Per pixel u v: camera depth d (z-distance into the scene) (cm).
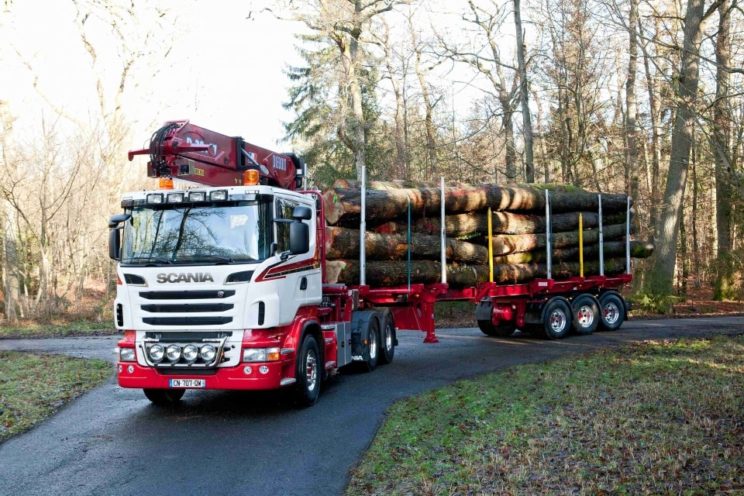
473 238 1512
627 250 1884
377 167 3219
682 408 812
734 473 563
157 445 742
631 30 1255
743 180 1068
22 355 1497
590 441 687
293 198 941
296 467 656
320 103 3666
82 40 2575
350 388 1055
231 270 828
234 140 1030
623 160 2981
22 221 2669
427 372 1195
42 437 786
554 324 1669
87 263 2797
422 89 3219
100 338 1959
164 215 875
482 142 3181
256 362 824
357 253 1202
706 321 2111
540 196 1606
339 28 2770
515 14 2583
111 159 2639
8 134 2459
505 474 601
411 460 659
